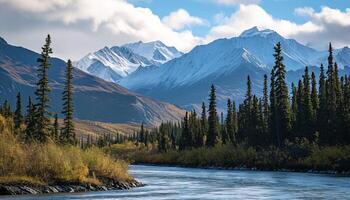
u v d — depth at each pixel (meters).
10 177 47.69
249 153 120.31
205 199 45.78
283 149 114.38
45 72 94.38
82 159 57.19
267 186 62.50
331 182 68.75
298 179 75.25
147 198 45.47
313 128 118.25
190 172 101.19
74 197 44.16
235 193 52.66
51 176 50.88
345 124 106.56
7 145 50.03
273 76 126.19
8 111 106.25
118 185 57.47
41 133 90.56
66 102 107.00
